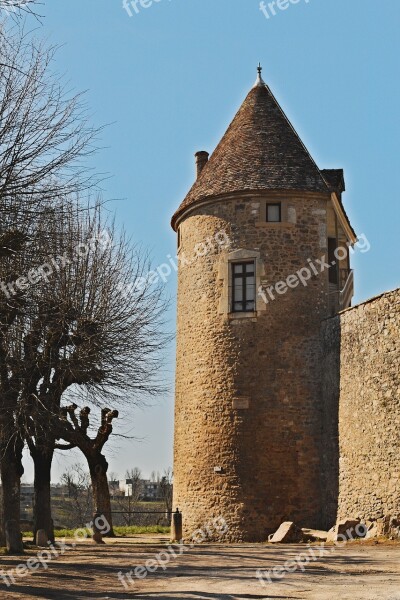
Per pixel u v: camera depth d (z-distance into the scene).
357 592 10.55
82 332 19.80
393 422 19.14
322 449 22.55
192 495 23.17
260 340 23.12
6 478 18.12
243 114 25.89
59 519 49.41
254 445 22.61
